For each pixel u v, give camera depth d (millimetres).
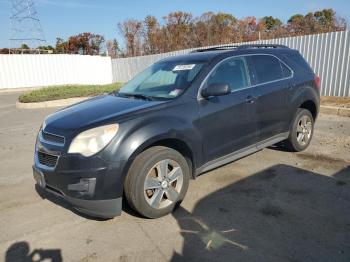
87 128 3525
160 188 3785
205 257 3092
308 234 3381
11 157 6641
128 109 3867
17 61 24141
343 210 3832
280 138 5445
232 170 5199
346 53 10258
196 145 4098
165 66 5062
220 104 4359
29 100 14102
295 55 5871
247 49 5102
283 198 4188
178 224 3697
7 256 3266
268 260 3002
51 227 3766
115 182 3467
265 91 4992
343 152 5852
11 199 4562
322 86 11055
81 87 17672
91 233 3602
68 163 3467
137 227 3674
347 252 3072
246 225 3604
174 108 3959
